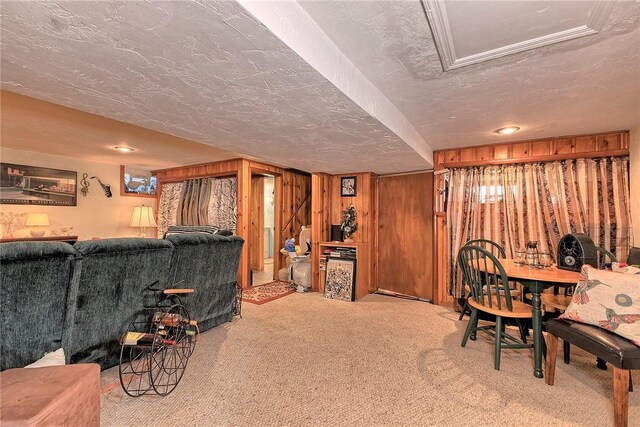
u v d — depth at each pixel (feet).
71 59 4.32
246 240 15.64
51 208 15.31
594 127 9.34
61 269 5.44
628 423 5.32
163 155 15.16
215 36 3.74
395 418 5.40
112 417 5.31
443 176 12.64
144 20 3.41
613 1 3.90
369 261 14.69
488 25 4.42
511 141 11.07
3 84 5.21
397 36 4.83
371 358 7.70
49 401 3.58
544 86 6.50
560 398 6.03
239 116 6.70
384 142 8.77
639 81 6.23
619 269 6.38
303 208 20.25
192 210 17.95
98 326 6.36
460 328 9.91
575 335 5.82
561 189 10.46
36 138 11.96
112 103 6.02
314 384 6.46
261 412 5.51
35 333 5.26
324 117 6.68
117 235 18.10
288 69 4.56
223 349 8.14
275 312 11.47
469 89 6.70
